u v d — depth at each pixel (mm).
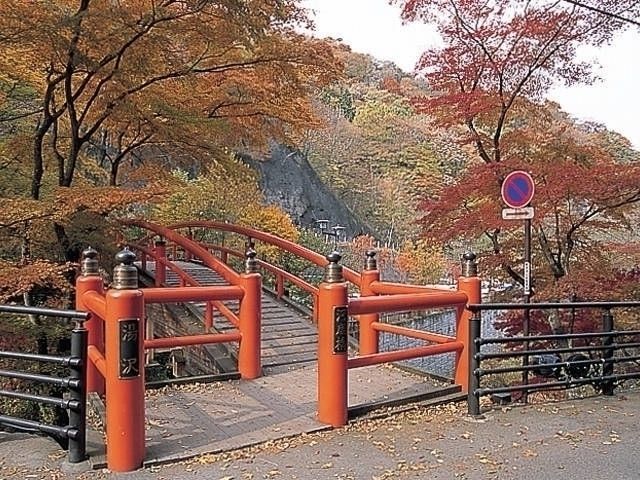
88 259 4719
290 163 31219
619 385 7016
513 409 4922
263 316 8234
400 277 26422
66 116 9055
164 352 9164
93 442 3902
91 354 4203
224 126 8375
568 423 4566
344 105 42625
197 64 8172
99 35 6793
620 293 7613
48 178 9203
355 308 4465
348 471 3537
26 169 8969
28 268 6145
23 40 6512
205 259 6840
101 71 7438
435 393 5086
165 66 7844
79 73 7992
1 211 6172
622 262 8273
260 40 7391
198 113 8523
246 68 8258
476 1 8344
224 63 8172
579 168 7414
